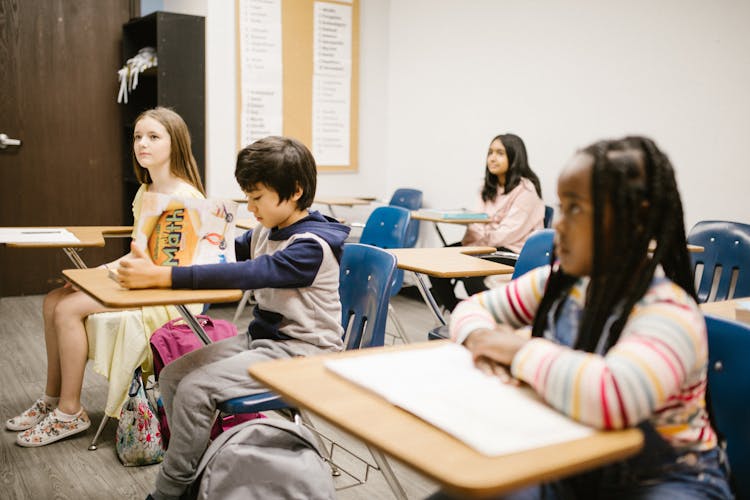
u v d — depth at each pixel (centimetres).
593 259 91
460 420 78
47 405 254
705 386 101
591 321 94
